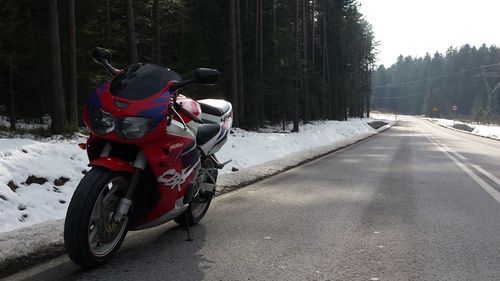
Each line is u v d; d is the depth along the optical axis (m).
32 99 20.91
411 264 4.46
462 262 4.54
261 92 29.19
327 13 56.06
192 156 4.97
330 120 51.78
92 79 18.33
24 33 17.75
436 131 50.31
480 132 46.50
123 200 4.15
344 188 9.29
